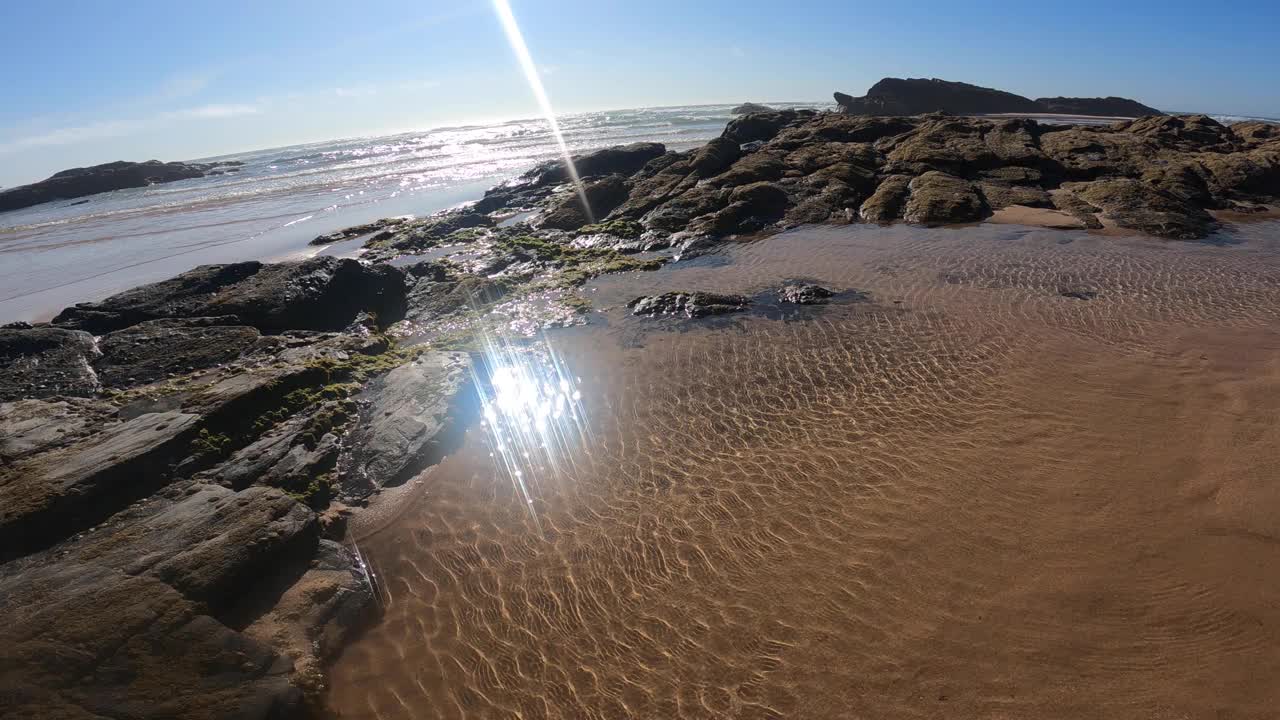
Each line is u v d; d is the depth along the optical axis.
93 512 8.95
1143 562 7.66
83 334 15.52
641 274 20.58
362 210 37.88
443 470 10.70
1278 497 8.45
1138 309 15.27
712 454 10.48
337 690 7.10
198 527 8.47
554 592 8.08
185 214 41.38
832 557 8.14
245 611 7.82
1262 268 17.84
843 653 6.84
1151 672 6.34
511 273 21.45
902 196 26.94
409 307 19.38
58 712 6.01
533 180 37.06
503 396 12.80
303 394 12.42
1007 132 33.16
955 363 12.96
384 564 8.80
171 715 6.23
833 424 11.07
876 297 16.89
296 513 8.95
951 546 8.14
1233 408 10.66
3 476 9.28
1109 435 10.20
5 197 66.25
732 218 25.19
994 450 10.02
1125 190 25.12
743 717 6.31
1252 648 6.46
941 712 6.16
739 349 14.20
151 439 10.05
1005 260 19.34
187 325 16.34
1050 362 12.77
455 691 6.96
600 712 6.54
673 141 61.72
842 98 87.25
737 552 8.38
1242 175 27.25
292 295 17.66
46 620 6.82
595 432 11.39
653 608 7.69
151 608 7.08
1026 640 6.80
